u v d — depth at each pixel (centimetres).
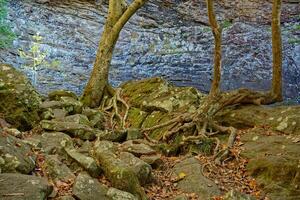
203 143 848
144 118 1040
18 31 2022
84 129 859
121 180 620
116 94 1174
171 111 1004
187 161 770
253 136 849
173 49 2175
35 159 646
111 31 1237
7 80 880
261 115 916
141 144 845
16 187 518
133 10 1218
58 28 2173
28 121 853
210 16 876
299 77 1888
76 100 1107
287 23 2294
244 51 2103
